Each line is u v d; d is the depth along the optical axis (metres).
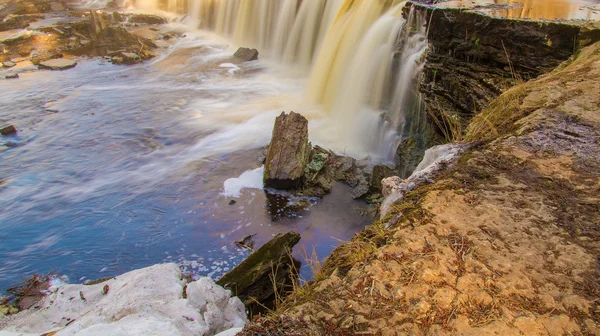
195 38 21.25
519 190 3.21
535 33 6.23
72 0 27.00
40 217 8.52
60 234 8.05
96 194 9.23
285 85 15.33
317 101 13.31
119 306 3.94
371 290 2.46
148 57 18.48
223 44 20.34
